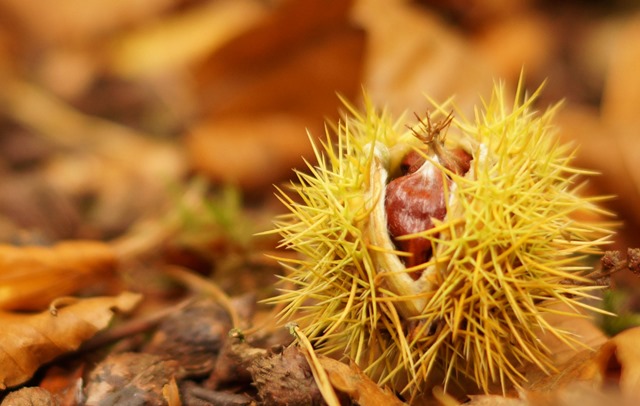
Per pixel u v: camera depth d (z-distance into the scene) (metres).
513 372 0.29
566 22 0.50
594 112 0.43
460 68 0.41
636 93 0.41
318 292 0.29
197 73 0.41
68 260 0.33
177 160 0.43
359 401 0.27
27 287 0.32
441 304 0.27
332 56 0.40
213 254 0.36
